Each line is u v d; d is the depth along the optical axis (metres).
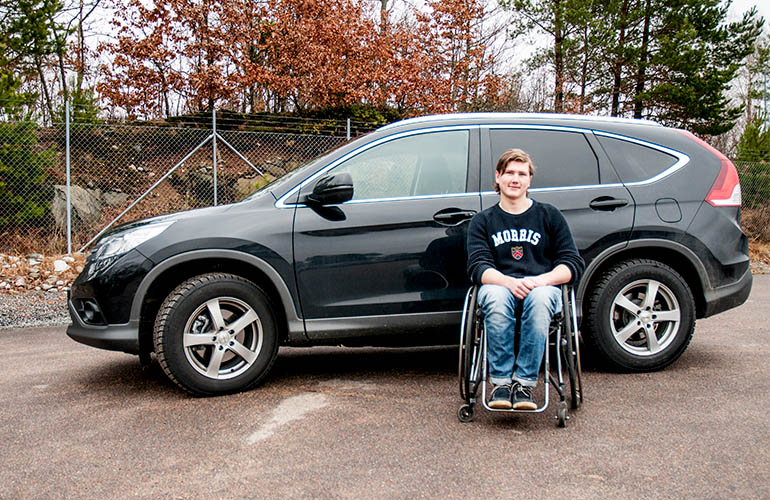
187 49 15.34
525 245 3.63
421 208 4.16
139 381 4.47
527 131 4.43
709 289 4.42
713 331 5.99
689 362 4.71
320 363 5.00
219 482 2.72
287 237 4.06
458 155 4.33
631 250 4.36
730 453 2.94
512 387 3.37
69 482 2.75
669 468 2.78
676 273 4.32
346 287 4.11
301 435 3.28
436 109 17.06
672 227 4.33
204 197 11.98
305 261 4.07
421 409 3.69
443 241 4.14
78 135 11.81
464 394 3.59
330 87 15.53
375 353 5.40
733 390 3.95
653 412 3.54
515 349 3.59
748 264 4.59
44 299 7.98
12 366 5.03
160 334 3.86
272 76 15.30
